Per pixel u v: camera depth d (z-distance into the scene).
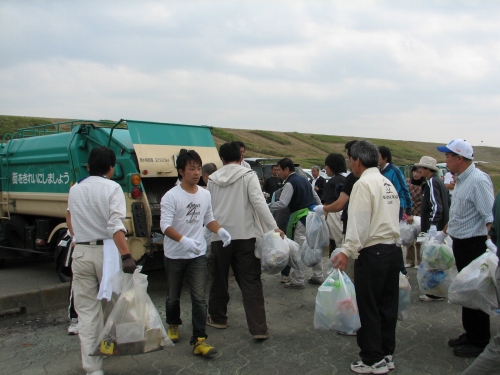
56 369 3.99
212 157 7.02
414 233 6.49
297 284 6.39
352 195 3.73
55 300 5.66
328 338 4.61
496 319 5.09
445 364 3.97
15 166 7.83
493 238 3.67
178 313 4.50
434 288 5.30
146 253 5.98
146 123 6.34
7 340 4.65
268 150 41.16
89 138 6.44
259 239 4.63
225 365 4.02
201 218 4.32
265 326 4.54
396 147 58.56
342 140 58.62
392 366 3.85
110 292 3.60
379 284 3.71
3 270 8.43
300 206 6.30
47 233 7.35
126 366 4.02
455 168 4.29
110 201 3.68
